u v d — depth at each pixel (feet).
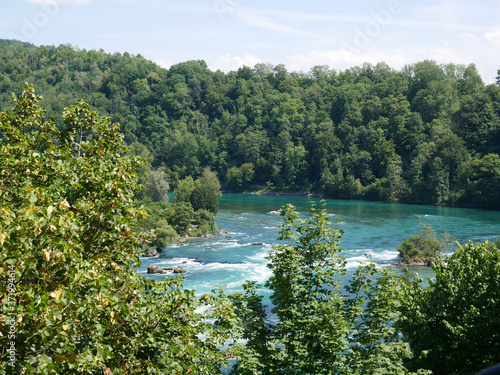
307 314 49.01
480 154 446.60
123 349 29.71
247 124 653.30
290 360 46.73
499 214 341.21
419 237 204.64
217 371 42.73
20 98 46.70
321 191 522.47
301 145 561.43
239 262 196.95
